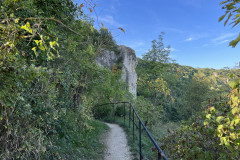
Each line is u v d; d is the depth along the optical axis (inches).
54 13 145.0
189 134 126.8
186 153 115.5
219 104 115.7
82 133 232.7
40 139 98.2
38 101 103.8
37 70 66.5
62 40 148.1
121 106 582.2
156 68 663.8
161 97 540.7
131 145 219.8
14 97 70.0
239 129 86.1
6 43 63.0
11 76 62.6
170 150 133.8
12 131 84.8
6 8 78.3
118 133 287.1
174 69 820.6
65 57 170.7
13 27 65.6
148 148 224.2
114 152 198.5
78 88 253.4
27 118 94.3
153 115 438.6
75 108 233.0
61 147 156.9
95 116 502.0
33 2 108.4
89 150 186.5
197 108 807.7
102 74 316.5
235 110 82.6
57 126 165.5
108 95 499.2
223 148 102.0
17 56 76.4
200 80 862.5
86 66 255.6
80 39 216.1
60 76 128.3
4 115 71.6
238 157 95.0
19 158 91.4
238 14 41.7
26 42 100.4
